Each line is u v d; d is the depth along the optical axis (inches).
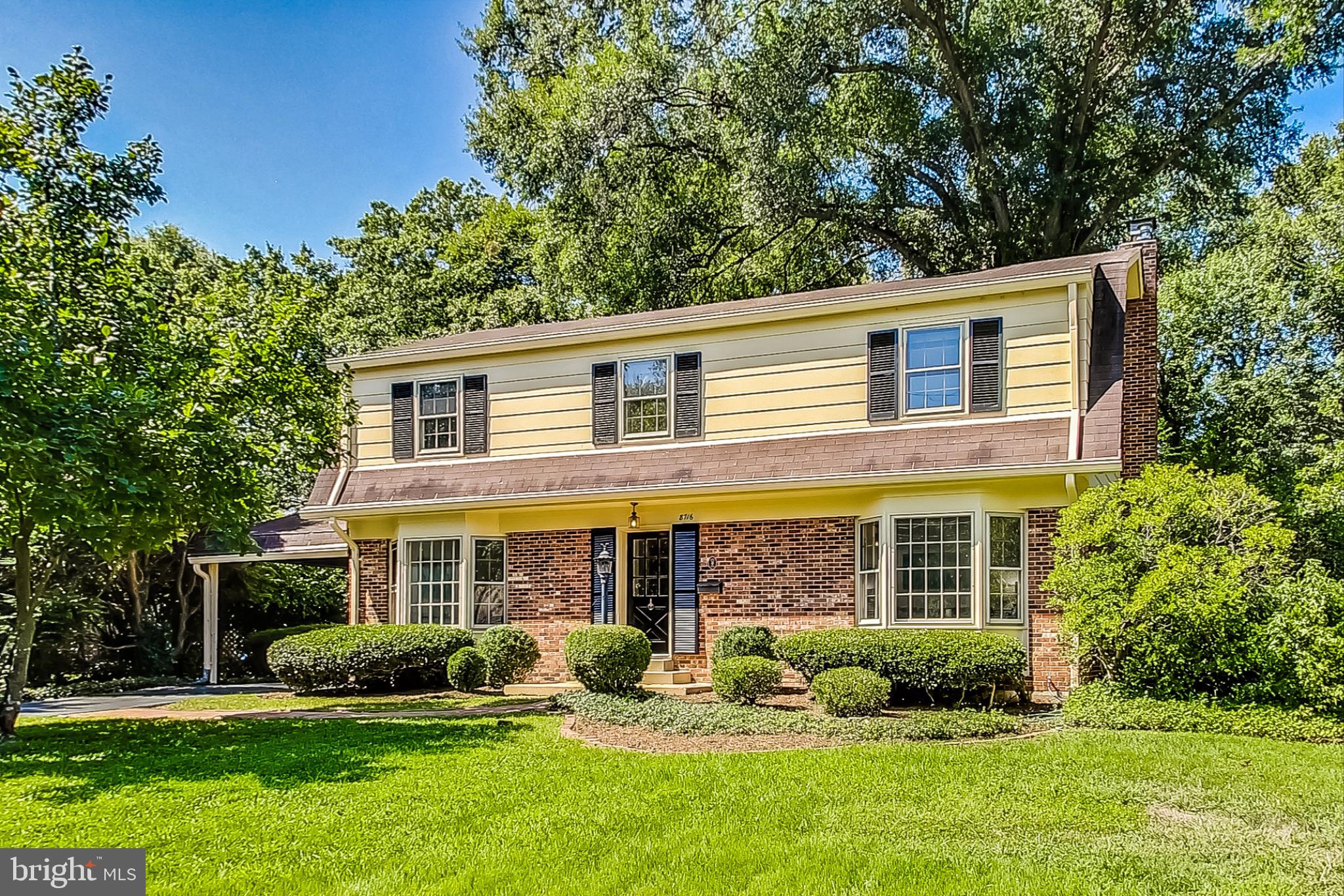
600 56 1203.2
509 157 1230.9
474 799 307.1
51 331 430.9
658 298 1112.8
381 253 1437.0
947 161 1090.1
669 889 231.5
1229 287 899.4
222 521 474.3
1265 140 1014.4
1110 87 1043.9
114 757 394.3
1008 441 513.7
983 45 1014.4
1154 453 563.8
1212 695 430.6
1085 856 251.0
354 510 668.1
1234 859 248.2
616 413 641.0
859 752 365.7
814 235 1148.5
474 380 689.0
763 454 579.8
